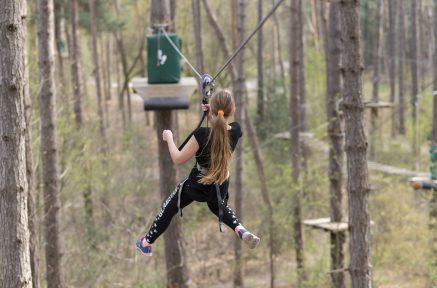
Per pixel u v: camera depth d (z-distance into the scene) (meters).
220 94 5.84
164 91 12.12
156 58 12.05
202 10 32.72
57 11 26.66
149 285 16.80
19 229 6.12
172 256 15.24
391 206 18.48
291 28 20.45
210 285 21.58
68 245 17.59
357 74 9.75
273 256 20.70
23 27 6.11
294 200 19.66
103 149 21.38
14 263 6.12
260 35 32.16
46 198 13.27
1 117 6.04
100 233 18.41
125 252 18.27
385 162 28.83
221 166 5.78
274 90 32.75
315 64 30.05
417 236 17.81
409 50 46.06
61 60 24.39
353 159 9.85
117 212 19.77
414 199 20.28
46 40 13.01
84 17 31.03
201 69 21.97
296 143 20.20
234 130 5.96
